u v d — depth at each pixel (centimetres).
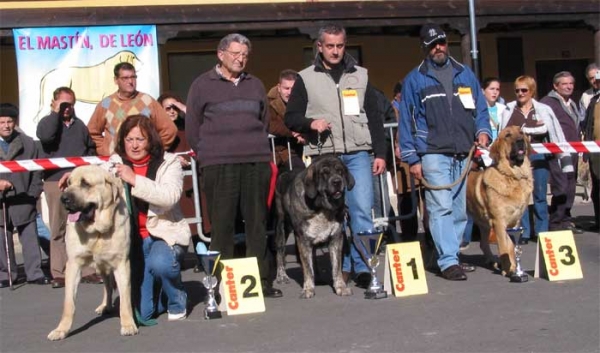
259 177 654
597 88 1017
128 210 559
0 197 808
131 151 579
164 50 1481
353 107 674
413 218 923
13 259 837
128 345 529
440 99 696
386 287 664
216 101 648
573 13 1387
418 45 1616
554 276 688
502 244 726
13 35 1184
